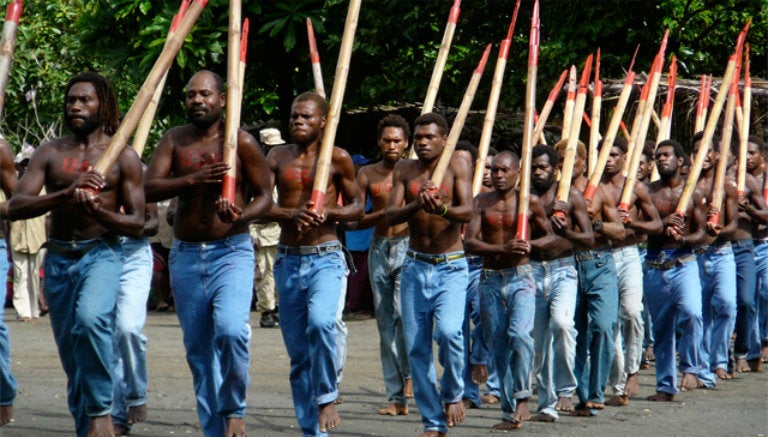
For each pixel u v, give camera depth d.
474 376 16.17
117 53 29.00
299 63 30.88
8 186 13.02
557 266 15.24
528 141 14.40
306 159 13.28
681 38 32.41
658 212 18.52
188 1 13.09
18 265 27.12
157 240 29.33
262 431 13.88
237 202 11.85
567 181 15.45
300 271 12.80
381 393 17.53
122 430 13.40
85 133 11.46
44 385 17.02
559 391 15.63
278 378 18.52
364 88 29.39
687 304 17.86
